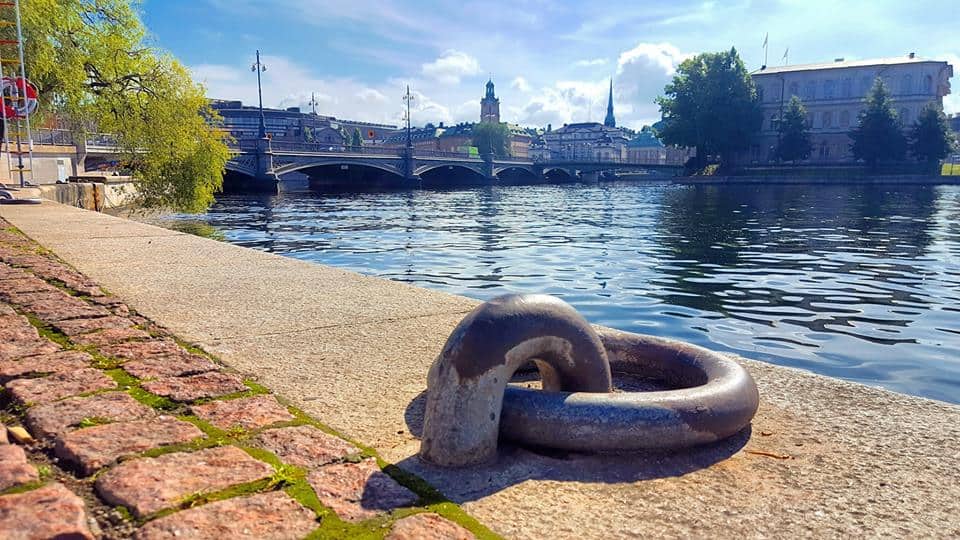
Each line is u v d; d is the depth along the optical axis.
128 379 2.84
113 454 2.06
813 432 2.58
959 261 16.34
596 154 160.25
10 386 2.68
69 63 26.98
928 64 79.12
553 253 18.88
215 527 1.68
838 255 17.73
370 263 17.09
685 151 113.62
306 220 31.41
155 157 28.45
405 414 2.67
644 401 2.35
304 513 1.78
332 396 2.85
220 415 2.46
